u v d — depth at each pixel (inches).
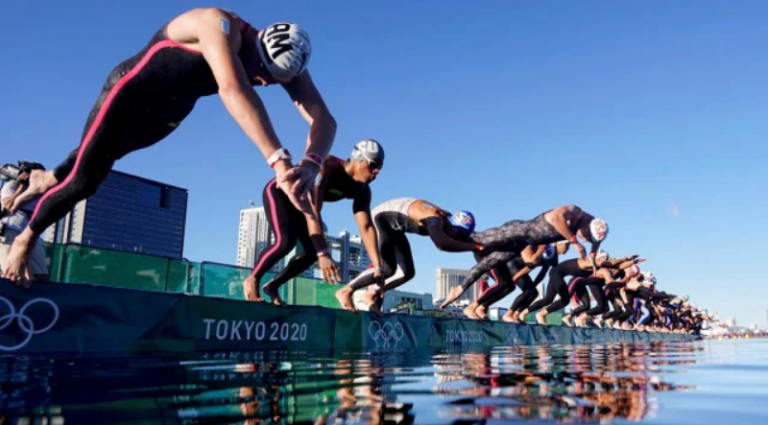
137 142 132.1
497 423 41.1
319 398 54.8
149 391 58.4
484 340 331.0
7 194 160.6
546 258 475.2
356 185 222.4
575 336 467.2
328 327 201.5
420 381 74.0
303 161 119.9
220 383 67.3
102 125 119.6
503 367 104.5
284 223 196.7
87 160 122.2
